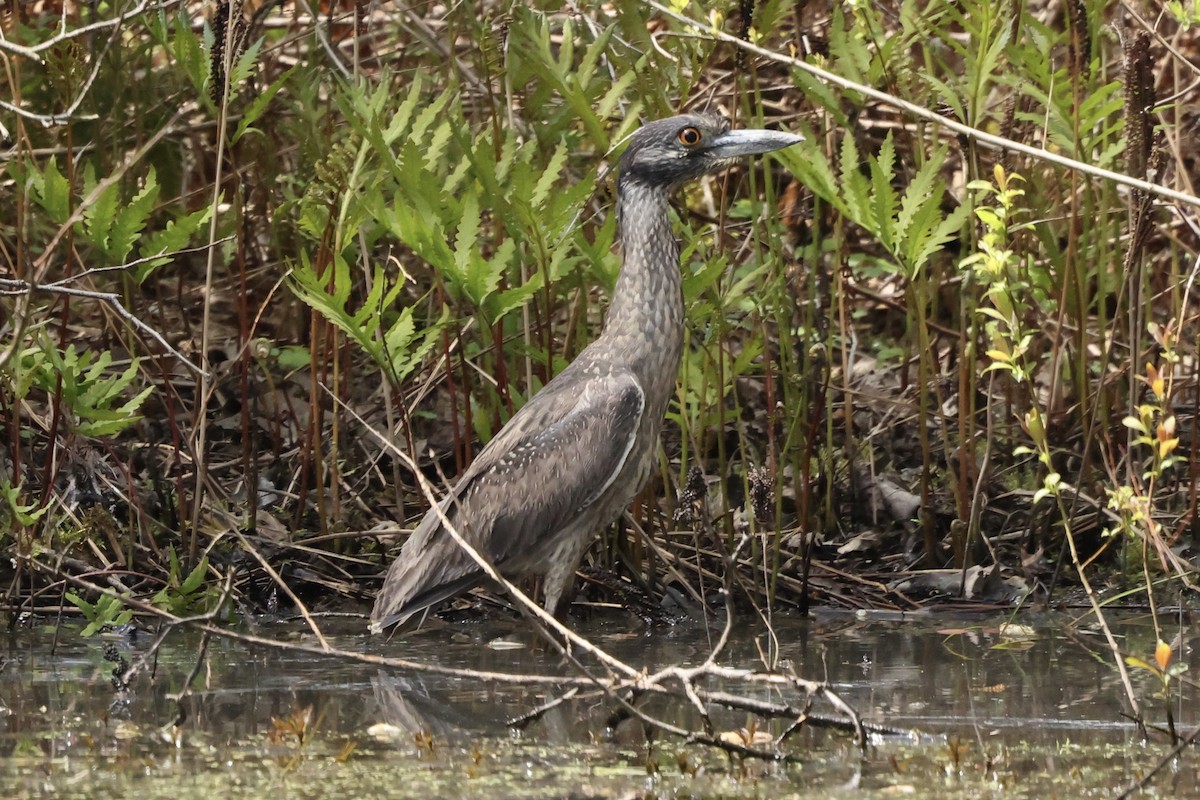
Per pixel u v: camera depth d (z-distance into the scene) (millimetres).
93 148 13891
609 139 13008
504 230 12773
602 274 11852
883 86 13375
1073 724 8805
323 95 15570
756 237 12562
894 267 13859
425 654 10836
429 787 7723
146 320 14398
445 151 13109
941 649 10820
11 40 13133
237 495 13320
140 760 8195
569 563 11312
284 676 10133
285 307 14898
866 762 8125
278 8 16938
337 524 12703
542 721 9062
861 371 15484
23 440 13195
